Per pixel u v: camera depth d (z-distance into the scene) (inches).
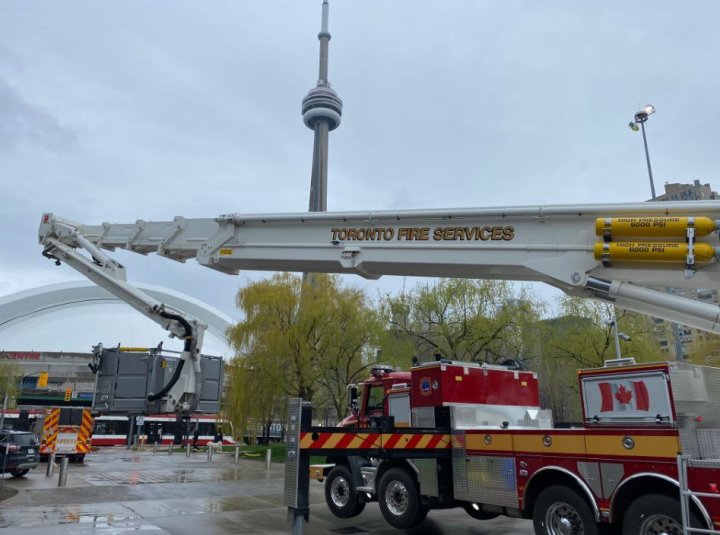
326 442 275.6
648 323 1106.7
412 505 346.6
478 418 355.3
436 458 333.7
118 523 365.1
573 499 262.2
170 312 357.1
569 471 265.1
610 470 249.3
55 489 547.2
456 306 1117.7
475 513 352.8
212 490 548.4
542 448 280.5
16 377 2642.7
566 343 1090.7
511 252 272.5
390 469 369.1
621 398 257.9
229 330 1154.0
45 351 3134.8
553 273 260.7
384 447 302.5
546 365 1198.3
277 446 1379.2
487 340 1092.5
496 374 382.9
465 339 1108.5
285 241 334.3
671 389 239.9
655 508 229.6
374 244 307.1
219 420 1400.1
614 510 246.5
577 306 1109.1
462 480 322.3
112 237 405.7
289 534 343.3
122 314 3759.8
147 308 362.3
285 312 1126.4
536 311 1131.9
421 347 1220.5
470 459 319.6
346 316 1122.7
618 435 249.3
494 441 307.1
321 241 324.2
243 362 1099.9
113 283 378.9
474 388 365.4
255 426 1129.4
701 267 235.8
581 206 260.2
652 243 239.9
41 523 362.3
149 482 616.4
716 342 1520.7
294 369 1091.3
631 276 248.4
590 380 273.3
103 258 388.5
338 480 414.3
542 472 279.1
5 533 330.0
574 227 264.5
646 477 235.5
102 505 442.0
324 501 499.5
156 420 1796.3
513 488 292.2
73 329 3469.5
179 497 495.5
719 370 265.9
